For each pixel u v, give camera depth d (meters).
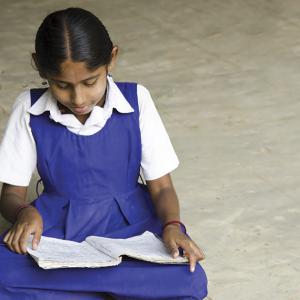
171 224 4.17
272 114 6.88
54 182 4.36
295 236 5.20
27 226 4.00
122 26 8.84
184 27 8.77
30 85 7.50
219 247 5.09
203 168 6.04
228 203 5.58
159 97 7.24
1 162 4.33
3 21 9.04
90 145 4.27
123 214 4.38
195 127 6.69
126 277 4.06
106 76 4.09
